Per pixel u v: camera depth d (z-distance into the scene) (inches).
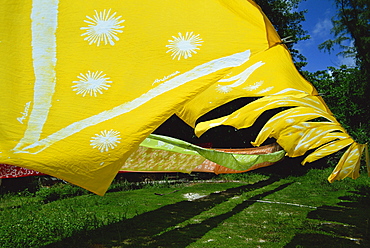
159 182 431.8
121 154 63.7
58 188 347.9
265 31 66.9
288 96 146.2
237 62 70.4
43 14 50.7
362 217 249.6
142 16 56.9
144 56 60.6
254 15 62.2
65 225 198.5
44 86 55.2
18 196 317.7
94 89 59.1
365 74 508.1
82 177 62.0
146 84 62.2
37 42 52.2
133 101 62.5
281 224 225.1
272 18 565.3
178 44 62.1
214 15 61.1
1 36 49.6
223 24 63.2
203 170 275.4
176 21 59.7
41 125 56.7
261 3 542.3
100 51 57.0
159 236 187.9
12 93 53.2
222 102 133.3
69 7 51.8
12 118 54.4
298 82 117.4
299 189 403.5
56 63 54.8
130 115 62.9
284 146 239.1
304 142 238.1
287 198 337.4
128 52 58.9
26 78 53.6
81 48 55.4
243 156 263.3
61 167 59.9
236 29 64.7
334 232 204.8
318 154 286.7
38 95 55.2
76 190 342.0
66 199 303.7
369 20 455.8
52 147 58.5
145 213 247.1
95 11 53.9
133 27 57.4
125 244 170.4
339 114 615.2
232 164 245.8
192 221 226.8
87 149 61.1
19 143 56.2
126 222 214.5
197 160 216.8
